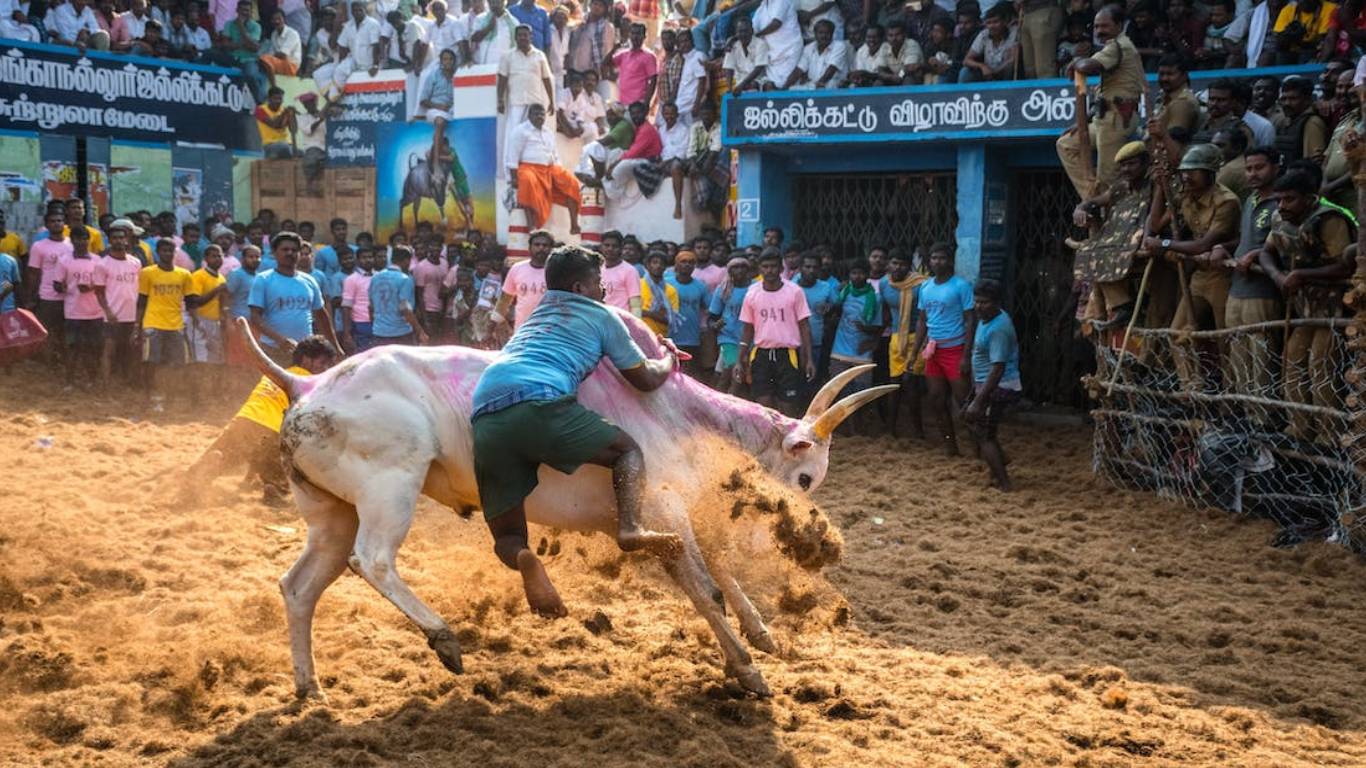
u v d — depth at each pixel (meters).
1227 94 10.66
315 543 5.80
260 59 20.09
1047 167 14.59
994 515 10.01
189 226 17.03
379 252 15.80
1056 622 7.37
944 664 6.46
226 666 6.02
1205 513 9.80
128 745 5.23
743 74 15.85
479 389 5.59
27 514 8.70
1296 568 8.51
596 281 5.89
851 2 15.48
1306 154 10.36
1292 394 9.23
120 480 10.26
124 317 15.04
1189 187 9.84
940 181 15.26
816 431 6.38
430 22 19.58
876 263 13.08
